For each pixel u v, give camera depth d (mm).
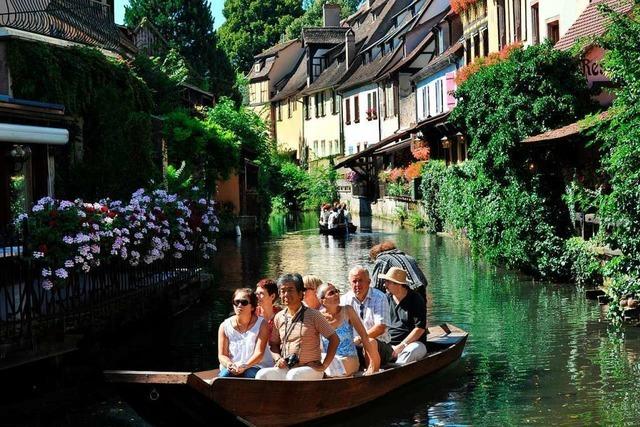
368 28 65500
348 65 65125
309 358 10055
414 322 11906
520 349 13445
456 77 31000
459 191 30375
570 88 22062
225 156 32531
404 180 44500
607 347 13359
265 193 46344
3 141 15281
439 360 12078
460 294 18766
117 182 19734
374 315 11445
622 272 15109
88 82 19562
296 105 76875
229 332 10156
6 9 19344
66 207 13164
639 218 14742
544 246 19938
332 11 75812
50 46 18875
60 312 12062
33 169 17406
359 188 53625
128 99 20734
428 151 39906
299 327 10055
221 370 10125
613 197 14953
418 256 26672
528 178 20797
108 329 13578
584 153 19953
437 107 44062
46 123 16906
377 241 33656
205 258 19125
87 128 19812
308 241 34656
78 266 12891
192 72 44531
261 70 84062
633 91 15297
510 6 31594
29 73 18328
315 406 9930
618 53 15914
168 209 16750
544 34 28484
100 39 22453
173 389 8992
